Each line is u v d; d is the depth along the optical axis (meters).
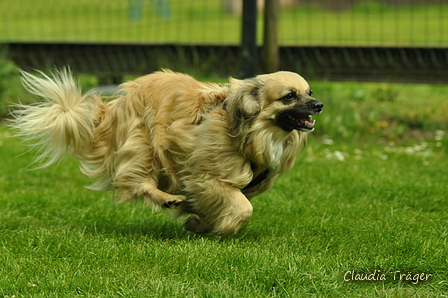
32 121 8.69
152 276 6.96
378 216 9.92
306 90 8.06
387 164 13.93
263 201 10.79
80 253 7.81
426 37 30.53
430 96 21.08
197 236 8.88
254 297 6.38
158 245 8.16
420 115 18.73
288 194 11.35
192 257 7.50
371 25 36.38
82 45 19.86
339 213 10.03
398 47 17.70
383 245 8.25
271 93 7.94
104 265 7.41
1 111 19.33
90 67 20.00
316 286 6.76
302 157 14.78
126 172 8.57
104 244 8.17
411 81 17.88
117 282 6.82
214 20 41.88
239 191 8.32
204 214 8.59
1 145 15.77
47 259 7.62
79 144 8.86
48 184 12.32
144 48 19.41
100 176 9.05
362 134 17.52
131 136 8.55
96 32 34.31
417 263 7.39
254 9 17.28
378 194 11.30
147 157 8.54
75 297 6.44
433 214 10.12
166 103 8.49
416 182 11.95
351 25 36.84
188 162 8.37
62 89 8.74
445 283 6.93
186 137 8.30
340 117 17.66
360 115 18.30
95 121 8.93
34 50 20.20
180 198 8.38
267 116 7.98
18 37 31.19
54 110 8.68
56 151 8.88
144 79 8.84
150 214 10.11
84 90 19.58
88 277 6.94
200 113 8.35
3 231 9.05
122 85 8.97
